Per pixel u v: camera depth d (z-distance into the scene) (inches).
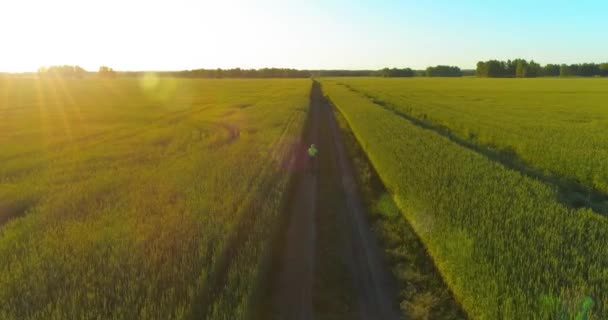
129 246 337.1
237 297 270.5
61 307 250.2
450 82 5093.5
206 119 1571.1
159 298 261.0
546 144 888.3
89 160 794.8
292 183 658.2
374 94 2915.8
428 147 730.8
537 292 247.4
